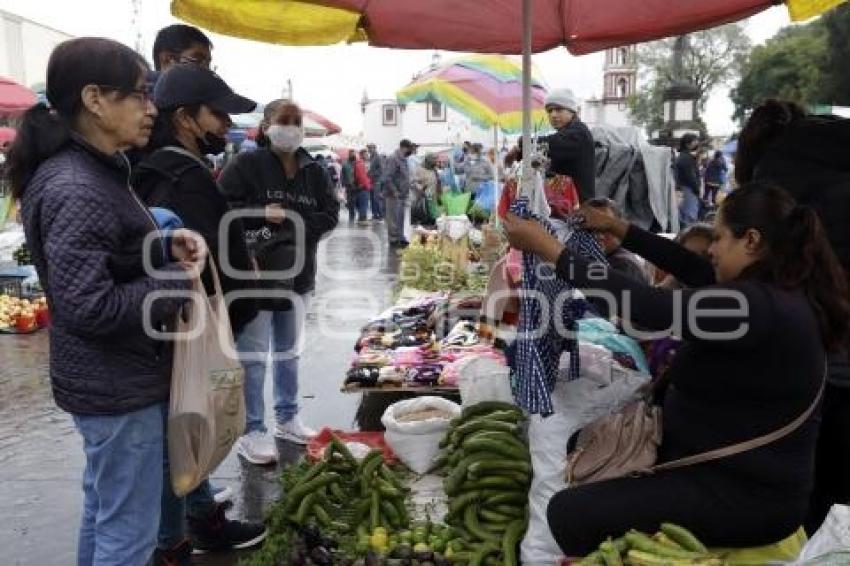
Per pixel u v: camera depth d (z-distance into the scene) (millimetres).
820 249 2338
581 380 3088
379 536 3217
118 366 2350
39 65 30781
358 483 3514
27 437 5125
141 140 2373
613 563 2283
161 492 2582
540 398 2855
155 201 3246
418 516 3500
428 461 3941
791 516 2398
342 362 7102
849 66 36562
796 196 2998
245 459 4660
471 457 3354
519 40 4398
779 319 2240
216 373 2641
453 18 4156
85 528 2688
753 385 2309
